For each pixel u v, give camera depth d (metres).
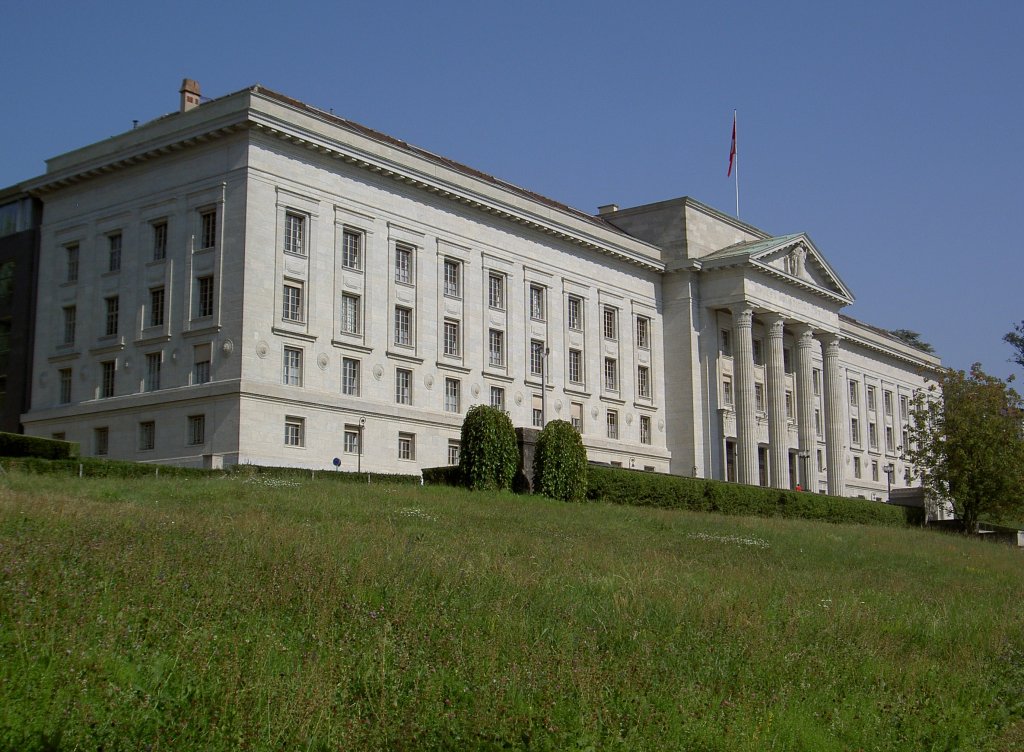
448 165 64.69
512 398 66.19
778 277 80.94
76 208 59.66
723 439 78.19
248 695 12.98
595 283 73.94
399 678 14.41
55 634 14.39
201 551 20.58
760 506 59.50
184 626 15.27
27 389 60.41
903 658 20.55
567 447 47.94
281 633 16.05
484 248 65.56
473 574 21.83
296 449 52.44
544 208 70.12
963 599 29.77
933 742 15.49
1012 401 72.31
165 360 53.91
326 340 55.09
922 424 75.75
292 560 20.50
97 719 11.97
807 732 14.97
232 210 52.66
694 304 79.12
